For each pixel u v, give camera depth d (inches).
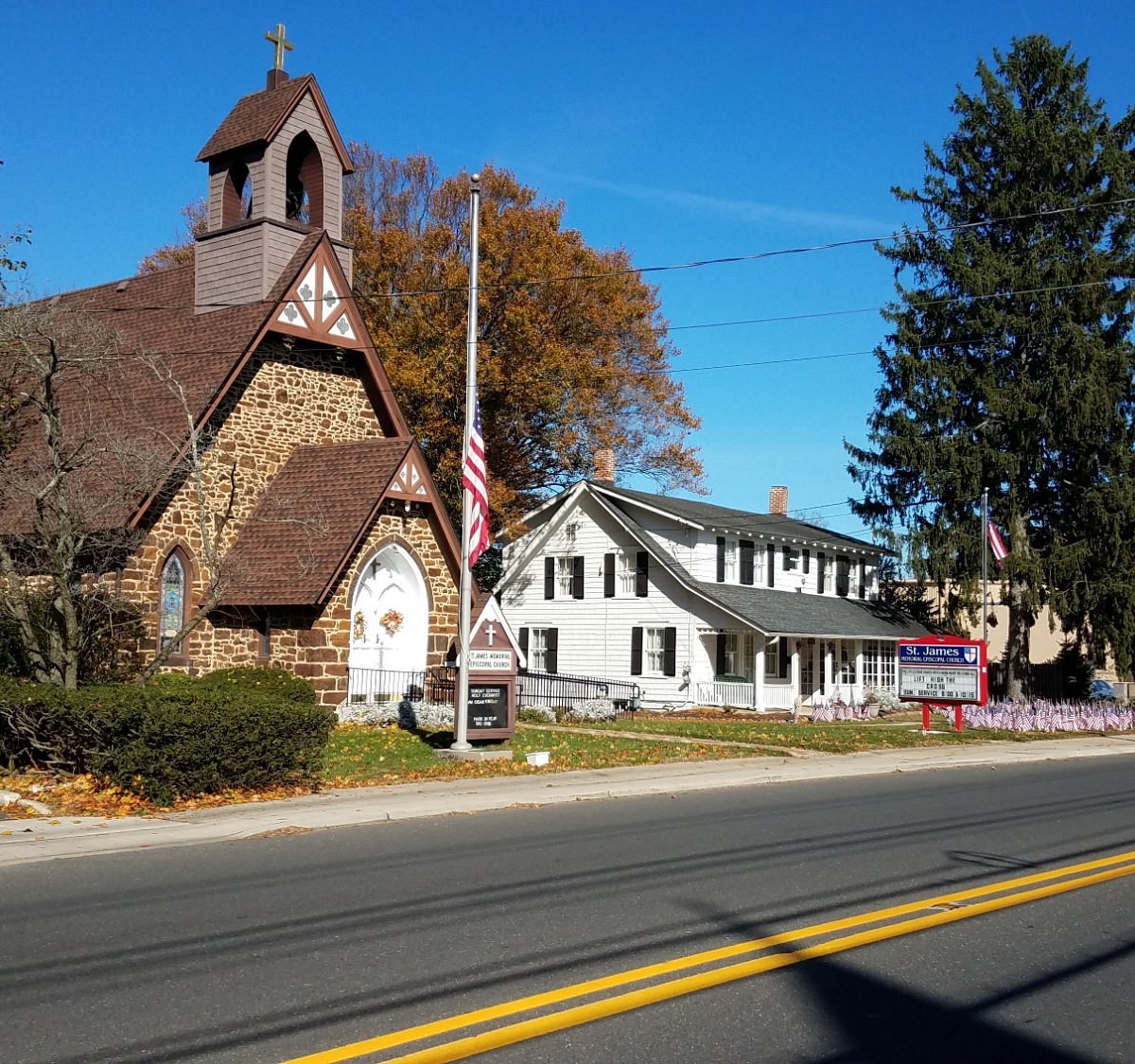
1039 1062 245.8
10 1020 261.7
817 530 1951.3
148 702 595.8
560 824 581.9
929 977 307.6
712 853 492.7
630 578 1684.3
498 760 800.9
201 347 1099.9
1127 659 1679.4
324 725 668.7
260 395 1112.8
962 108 1815.9
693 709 1569.9
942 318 1779.0
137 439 959.6
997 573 1791.3
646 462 1883.6
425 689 1107.9
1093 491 1667.1
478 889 411.2
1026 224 1736.0
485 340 1581.0
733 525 1700.3
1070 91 1763.0
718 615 1584.6
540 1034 254.8
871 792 754.8
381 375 1202.6
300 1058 237.3
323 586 994.7
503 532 1699.1
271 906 380.8
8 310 794.8
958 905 395.5
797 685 1620.3
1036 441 1710.1
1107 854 507.5
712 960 317.7
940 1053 249.6
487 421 1624.0
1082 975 312.7
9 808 565.9
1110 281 1705.2
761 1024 265.0
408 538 1106.7
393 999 278.5
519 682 1526.8
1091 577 1706.4
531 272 1553.9
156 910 374.6
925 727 1277.1
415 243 1624.0
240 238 1149.7
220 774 619.5
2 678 690.8
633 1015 269.6
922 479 1775.3
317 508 1065.5
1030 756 1090.1
